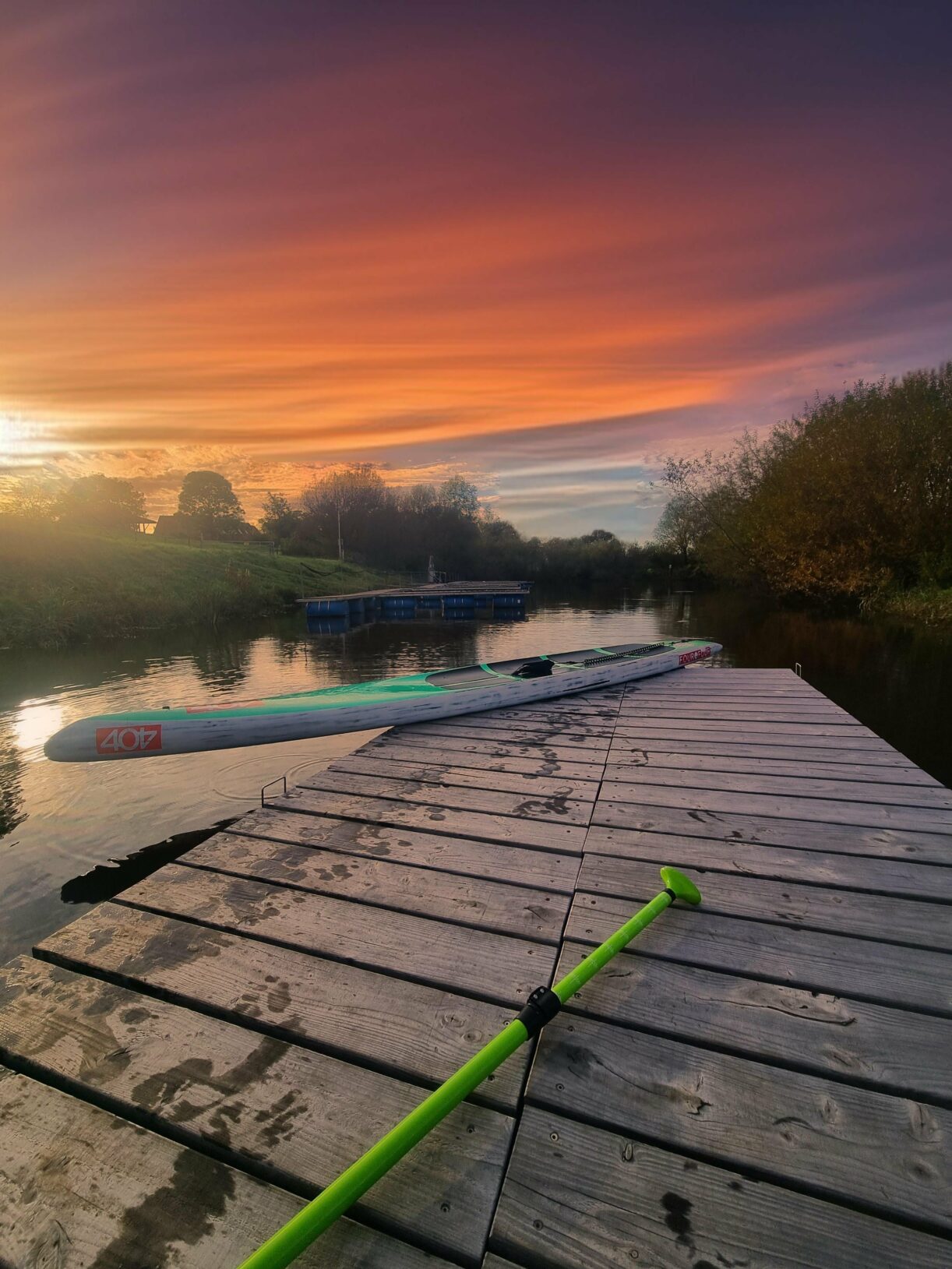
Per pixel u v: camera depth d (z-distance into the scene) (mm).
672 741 4250
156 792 5555
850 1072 1489
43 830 4812
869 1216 1174
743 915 2145
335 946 1991
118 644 16484
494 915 2164
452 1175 1258
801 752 3973
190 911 2201
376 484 59656
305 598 27125
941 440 19641
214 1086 1473
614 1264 1094
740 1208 1188
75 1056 1563
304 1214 1009
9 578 18375
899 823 2865
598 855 2586
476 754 3998
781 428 26094
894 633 16797
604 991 1777
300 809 3117
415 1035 1616
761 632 18047
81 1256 1119
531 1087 1458
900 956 1918
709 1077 1483
